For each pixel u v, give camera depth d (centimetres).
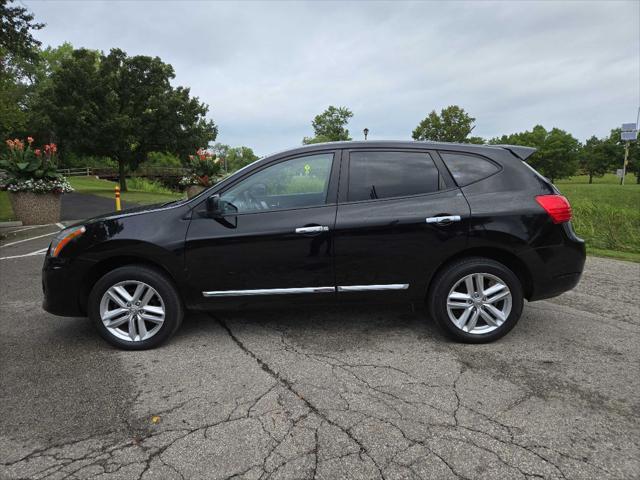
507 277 342
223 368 317
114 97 2884
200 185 1648
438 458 217
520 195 348
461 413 256
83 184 3678
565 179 6906
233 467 213
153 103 3028
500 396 274
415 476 204
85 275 347
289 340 364
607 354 335
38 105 2922
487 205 342
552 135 6241
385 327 391
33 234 986
